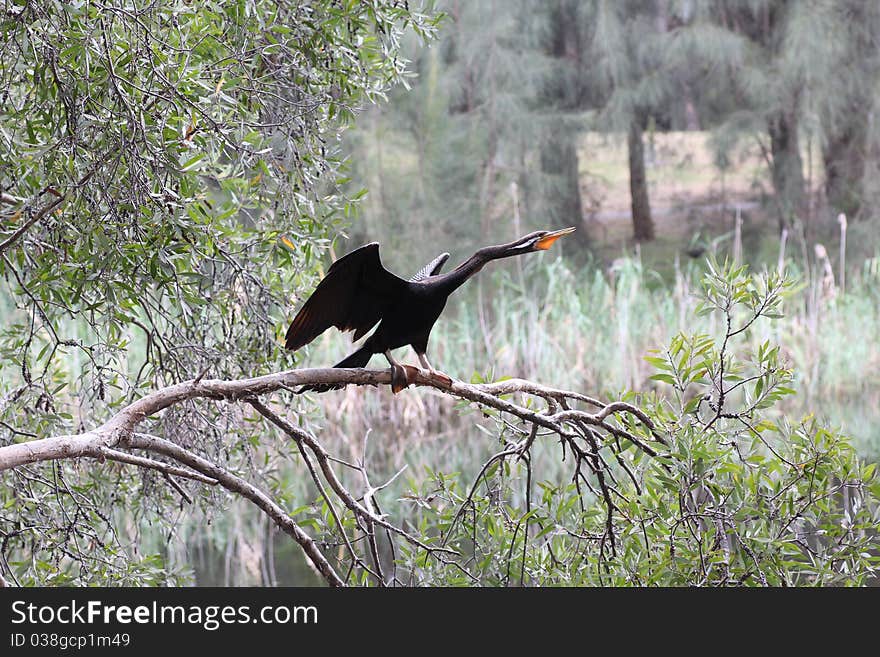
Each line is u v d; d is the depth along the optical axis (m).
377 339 7.25
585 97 35.69
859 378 23.28
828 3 32.00
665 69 33.62
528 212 32.81
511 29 33.62
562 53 36.44
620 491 8.91
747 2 33.94
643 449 8.24
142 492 9.73
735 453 9.80
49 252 7.40
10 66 7.20
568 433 7.88
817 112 32.28
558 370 23.42
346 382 7.25
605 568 8.65
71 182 6.75
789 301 25.83
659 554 8.70
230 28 8.16
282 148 8.63
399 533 8.30
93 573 9.20
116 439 6.74
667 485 8.07
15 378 10.69
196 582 15.15
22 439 8.99
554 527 8.74
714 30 32.22
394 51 9.31
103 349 8.59
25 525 8.91
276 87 8.55
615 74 32.97
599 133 34.56
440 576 8.96
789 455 8.62
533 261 29.97
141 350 16.28
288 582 15.38
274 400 9.64
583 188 36.97
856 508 8.54
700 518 8.21
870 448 18.41
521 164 33.53
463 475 19.47
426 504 9.14
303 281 9.57
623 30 33.34
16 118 7.04
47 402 8.75
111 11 6.83
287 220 8.70
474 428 21.94
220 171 8.66
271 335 9.20
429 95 31.11
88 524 9.09
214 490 9.99
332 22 8.50
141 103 6.93
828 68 32.06
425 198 31.34
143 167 6.77
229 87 7.73
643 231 35.94
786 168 33.62
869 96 32.94
